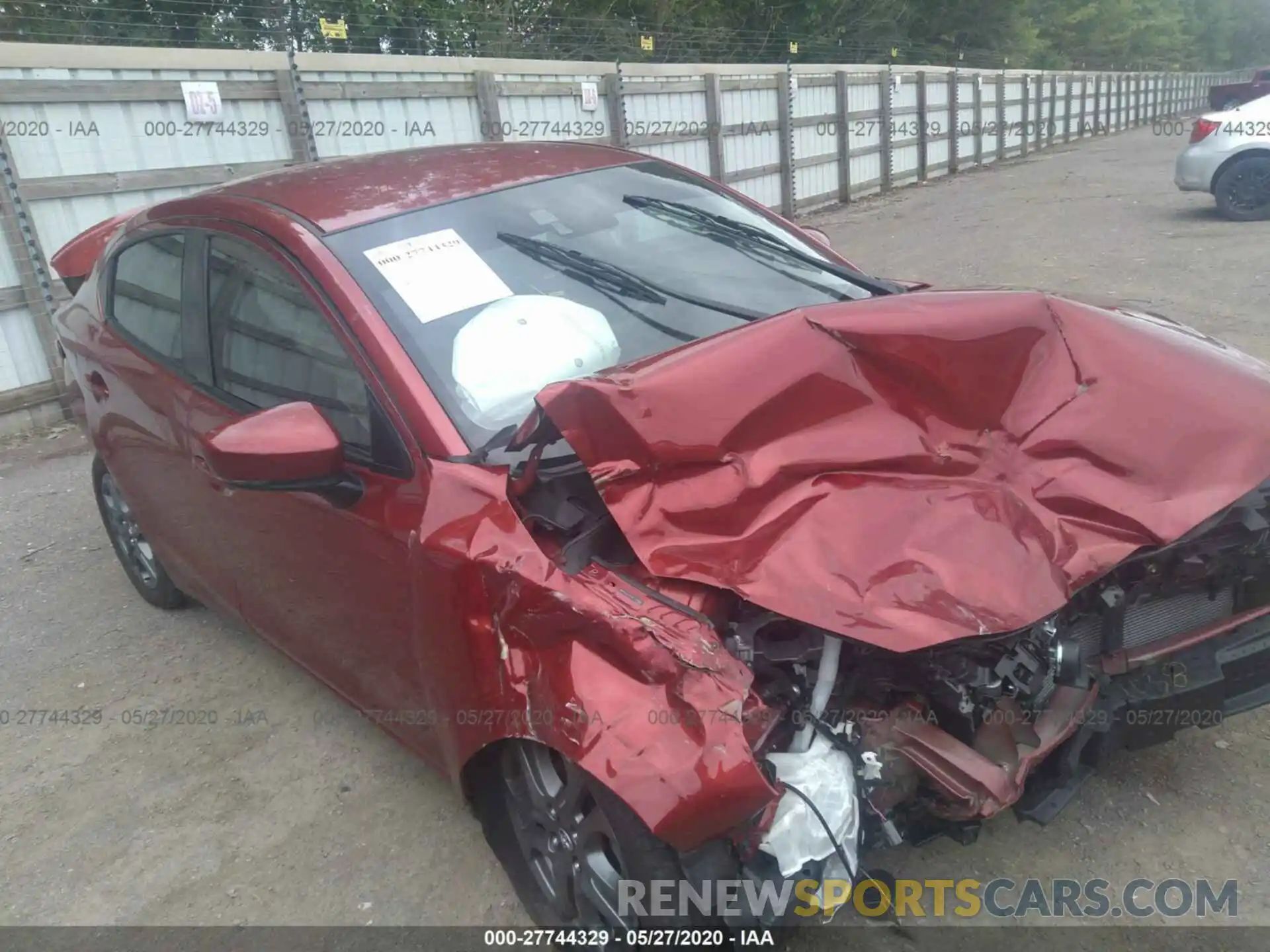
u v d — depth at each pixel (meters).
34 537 5.60
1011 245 11.30
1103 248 10.46
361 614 2.67
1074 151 27.16
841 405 2.29
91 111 7.52
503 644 2.17
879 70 18.66
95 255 4.50
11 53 7.09
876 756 2.07
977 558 2.04
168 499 3.63
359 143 9.53
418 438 2.43
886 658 2.12
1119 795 2.78
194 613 4.58
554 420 2.19
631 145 12.83
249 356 3.00
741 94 14.81
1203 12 70.31
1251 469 2.24
